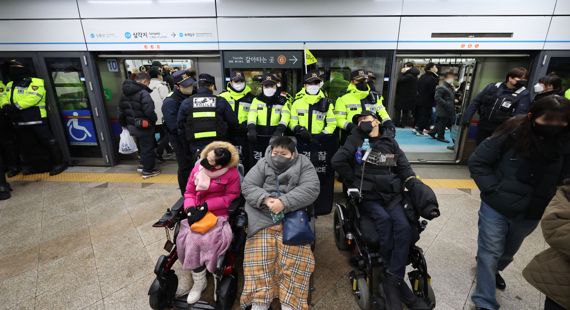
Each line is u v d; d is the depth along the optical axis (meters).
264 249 2.20
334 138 3.29
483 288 2.14
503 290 2.46
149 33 4.64
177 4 4.47
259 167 2.42
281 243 2.22
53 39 4.76
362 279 2.25
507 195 1.92
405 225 2.19
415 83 7.27
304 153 3.29
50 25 4.68
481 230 2.13
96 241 3.17
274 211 2.15
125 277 2.63
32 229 3.40
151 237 3.24
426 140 6.95
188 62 5.34
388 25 4.41
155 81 5.48
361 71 3.47
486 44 4.47
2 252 2.99
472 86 5.08
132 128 4.71
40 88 4.75
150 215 3.72
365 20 4.40
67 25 4.68
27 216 3.69
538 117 1.70
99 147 5.53
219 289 2.15
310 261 2.21
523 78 3.81
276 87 3.34
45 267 2.76
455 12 4.35
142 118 4.65
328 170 3.38
